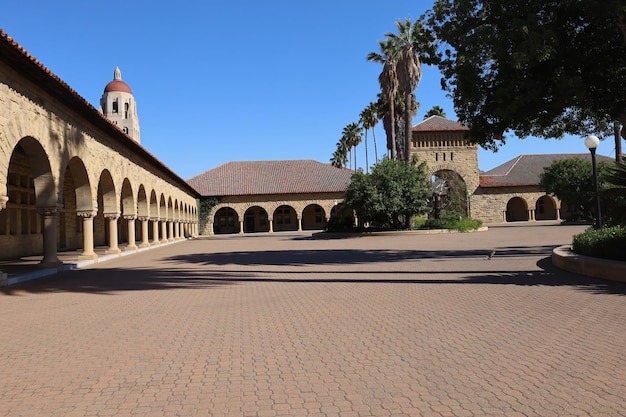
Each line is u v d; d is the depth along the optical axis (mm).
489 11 14953
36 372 4965
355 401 3975
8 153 12398
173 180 39562
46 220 15633
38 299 9906
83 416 3809
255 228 59938
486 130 16391
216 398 4129
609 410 3646
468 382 4340
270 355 5395
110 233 22312
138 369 4996
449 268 13555
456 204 49781
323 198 56125
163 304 8977
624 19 12406
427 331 6293
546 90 14359
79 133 17625
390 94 40844
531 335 5910
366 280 11648
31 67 12750
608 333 5848
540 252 17719
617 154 24797
